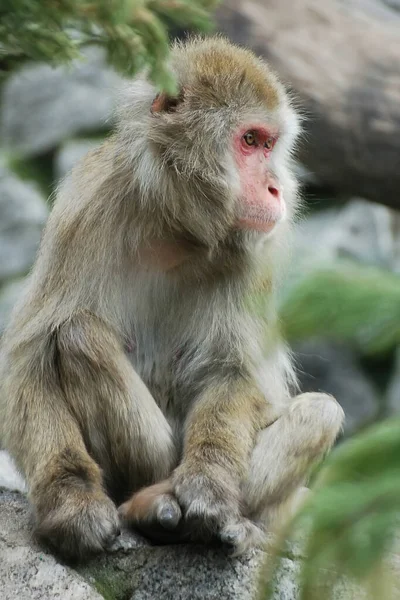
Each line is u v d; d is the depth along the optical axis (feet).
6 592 33.06
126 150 39.22
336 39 67.21
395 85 65.00
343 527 14.67
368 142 64.64
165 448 37.37
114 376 36.22
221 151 39.22
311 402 38.37
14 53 26.63
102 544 34.09
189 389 41.09
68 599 32.81
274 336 17.19
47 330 37.96
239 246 39.65
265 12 67.82
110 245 38.88
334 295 15.24
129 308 39.83
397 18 89.81
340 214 96.43
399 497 14.44
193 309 40.91
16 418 37.22
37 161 99.35
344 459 14.89
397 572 18.74
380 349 15.16
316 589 15.17
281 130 41.27
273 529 36.27
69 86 99.50
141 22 22.66
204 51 41.57
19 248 95.30
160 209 38.52
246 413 38.91
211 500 34.96
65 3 21.91
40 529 34.55
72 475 35.40
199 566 34.81
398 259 96.94
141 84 40.04
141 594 34.55
